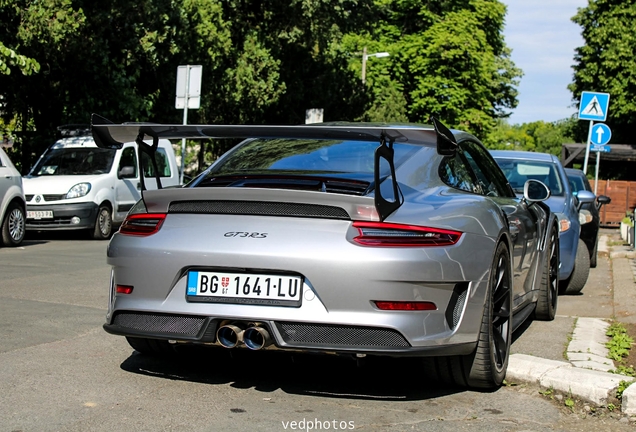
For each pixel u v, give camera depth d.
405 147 4.93
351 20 30.09
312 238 4.05
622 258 13.89
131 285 4.37
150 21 20.02
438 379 4.58
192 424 3.85
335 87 32.19
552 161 9.77
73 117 18.91
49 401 4.17
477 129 45.84
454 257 4.16
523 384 4.73
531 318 7.23
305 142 5.21
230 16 29.23
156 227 4.36
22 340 5.61
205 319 4.17
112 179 15.95
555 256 7.27
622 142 49.25
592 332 6.34
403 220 4.08
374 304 4.00
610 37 47.09
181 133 4.64
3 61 14.37
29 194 15.07
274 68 27.88
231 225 4.19
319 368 5.00
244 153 5.22
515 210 5.70
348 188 4.45
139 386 4.51
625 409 4.26
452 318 4.22
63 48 17.28
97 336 5.83
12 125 20.00
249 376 4.77
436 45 44.03
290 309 4.06
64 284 8.57
